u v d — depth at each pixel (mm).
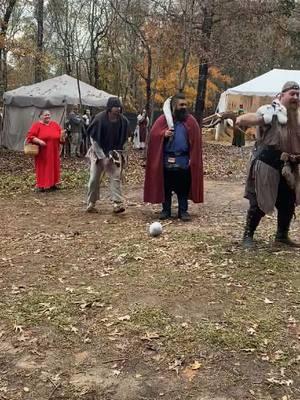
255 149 6152
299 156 5918
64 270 5754
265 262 5840
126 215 8703
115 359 3799
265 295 4949
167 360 3773
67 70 28234
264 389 3422
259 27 23047
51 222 8297
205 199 10242
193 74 31500
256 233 7148
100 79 30672
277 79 24734
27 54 20703
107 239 7055
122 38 28688
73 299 4855
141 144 23703
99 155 8609
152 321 4371
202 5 20422
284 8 24312
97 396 3363
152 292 5020
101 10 29484
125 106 28594
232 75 41250
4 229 7855
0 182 12758
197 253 6238
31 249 6641
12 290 5117
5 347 3982
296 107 5867
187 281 5305
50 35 30953
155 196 8164
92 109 23062
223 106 32188
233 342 4004
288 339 4066
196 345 3969
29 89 22266
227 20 22250
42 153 11336
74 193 11164
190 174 8125
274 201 6008
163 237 7047
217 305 4711
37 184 11500
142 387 3455
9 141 22875
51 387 3461
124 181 12844
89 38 29703
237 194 10867
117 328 4258
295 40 28328
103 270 5715
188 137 8078
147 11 20250
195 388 3439
